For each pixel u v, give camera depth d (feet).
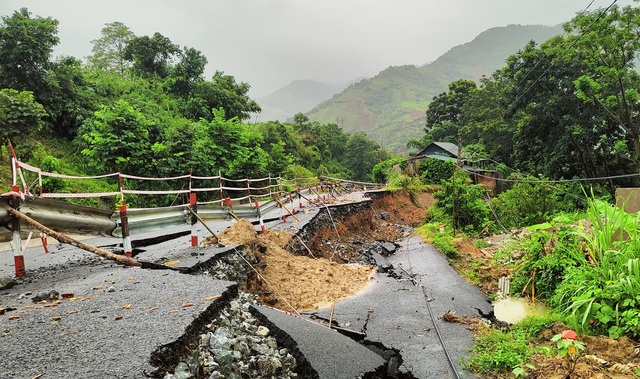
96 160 48.75
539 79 79.15
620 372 15.34
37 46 66.64
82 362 11.10
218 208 44.50
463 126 164.55
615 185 86.53
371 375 16.49
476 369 17.46
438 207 65.57
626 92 71.00
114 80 95.76
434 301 27.09
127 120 50.42
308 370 14.99
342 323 23.03
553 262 25.17
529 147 92.32
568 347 15.19
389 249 51.52
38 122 48.80
